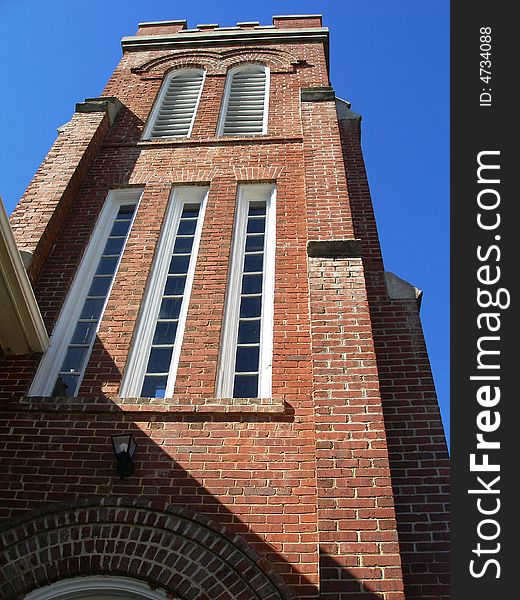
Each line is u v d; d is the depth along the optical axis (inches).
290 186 429.7
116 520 253.1
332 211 381.1
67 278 371.2
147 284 370.0
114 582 237.1
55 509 256.8
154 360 332.8
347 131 526.3
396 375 318.0
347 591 211.3
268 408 288.5
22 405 296.7
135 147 486.9
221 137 488.7
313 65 608.4
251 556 238.8
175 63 633.6
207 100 565.9
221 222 404.8
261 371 319.3
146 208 422.6
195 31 690.8
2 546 246.1
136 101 563.8
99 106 520.4
